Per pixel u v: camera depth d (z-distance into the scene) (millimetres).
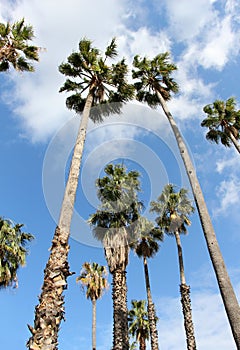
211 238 9969
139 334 27844
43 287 6375
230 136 18891
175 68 16391
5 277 15914
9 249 16438
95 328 21828
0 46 14719
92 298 23062
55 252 6918
